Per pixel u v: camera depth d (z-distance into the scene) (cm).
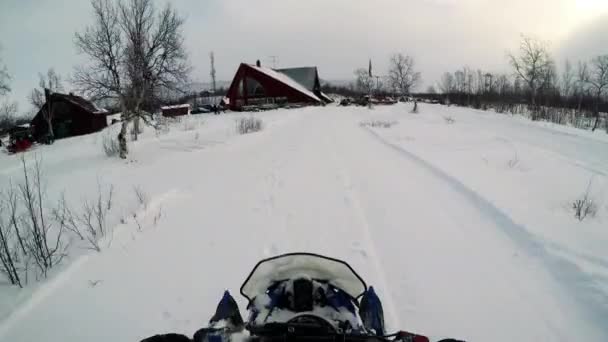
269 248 571
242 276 486
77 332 378
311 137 1891
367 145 1617
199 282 471
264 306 241
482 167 1121
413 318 399
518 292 453
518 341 369
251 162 1234
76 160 1443
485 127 2469
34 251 533
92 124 3678
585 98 5225
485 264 522
